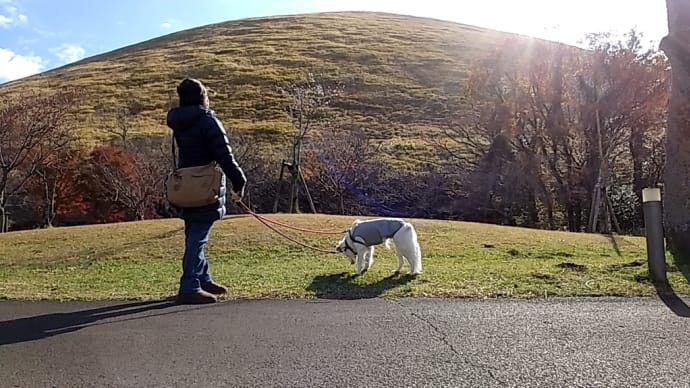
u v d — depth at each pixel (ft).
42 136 65.57
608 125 64.75
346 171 75.97
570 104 66.59
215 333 14.87
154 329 15.31
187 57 151.64
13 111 66.23
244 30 176.45
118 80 135.44
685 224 24.76
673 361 12.62
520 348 13.51
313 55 145.69
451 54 147.43
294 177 58.80
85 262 32.09
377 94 119.75
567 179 68.49
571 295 18.95
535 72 67.67
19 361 12.98
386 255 30.68
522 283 21.01
